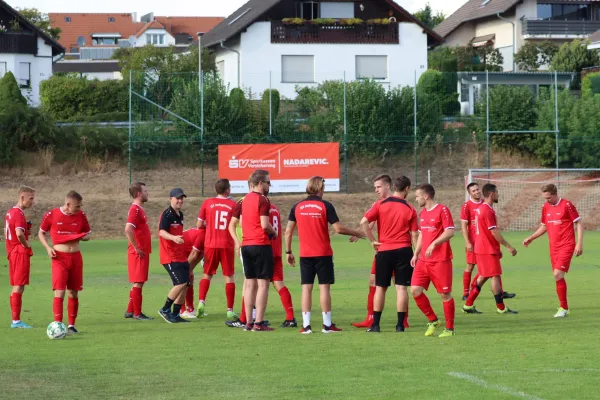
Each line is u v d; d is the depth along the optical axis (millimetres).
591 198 51562
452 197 50406
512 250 19297
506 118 54062
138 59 83750
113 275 28484
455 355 14320
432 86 54750
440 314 19547
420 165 53500
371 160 53125
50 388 12047
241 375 12836
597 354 14336
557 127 51938
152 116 51250
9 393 11750
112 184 52375
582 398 11188
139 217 19000
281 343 15680
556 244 19094
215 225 19062
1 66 80625
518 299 22109
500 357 14109
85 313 20062
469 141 53812
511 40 90875
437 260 16250
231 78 76562
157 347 15352
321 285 16953
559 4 92188
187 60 82188
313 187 16953
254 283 17422
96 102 72562
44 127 54438
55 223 16953
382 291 16906
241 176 48844
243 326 17766
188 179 52031
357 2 76375
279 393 11609
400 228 16766
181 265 18453
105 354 14672
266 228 16938
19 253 17812
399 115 53312
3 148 53438
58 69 125938
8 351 15023
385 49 75500
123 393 11727
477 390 11664
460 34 96938
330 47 74688
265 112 52375
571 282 25719
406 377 12578
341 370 13125
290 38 74125
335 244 41062
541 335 16391
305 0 75438
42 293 23859
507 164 54062
